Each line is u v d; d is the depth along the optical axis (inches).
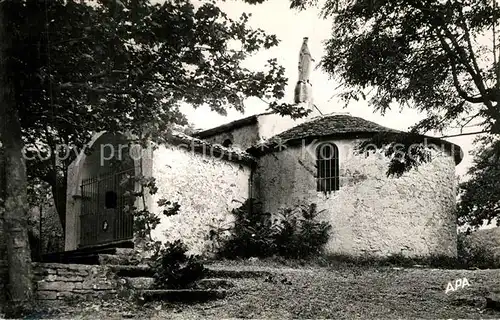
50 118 390.3
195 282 356.5
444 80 369.7
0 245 321.7
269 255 608.1
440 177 652.1
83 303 322.7
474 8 349.7
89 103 381.4
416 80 352.5
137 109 392.5
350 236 627.5
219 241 613.6
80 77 375.2
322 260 581.6
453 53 358.3
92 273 342.6
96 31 333.7
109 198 595.5
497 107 339.9
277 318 291.4
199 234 592.1
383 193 628.1
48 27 340.5
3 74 320.8
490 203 698.8
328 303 328.8
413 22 363.3
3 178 325.4
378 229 620.7
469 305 326.3
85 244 603.8
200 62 372.5
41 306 311.1
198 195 601.6
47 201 661.9
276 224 645.3
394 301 337.4
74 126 410.9
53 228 770.2
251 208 682.8
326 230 634.8
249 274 434.0
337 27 389.4
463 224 746.8
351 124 677.9
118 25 328.2
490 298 314.3
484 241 884.6
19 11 328.5
